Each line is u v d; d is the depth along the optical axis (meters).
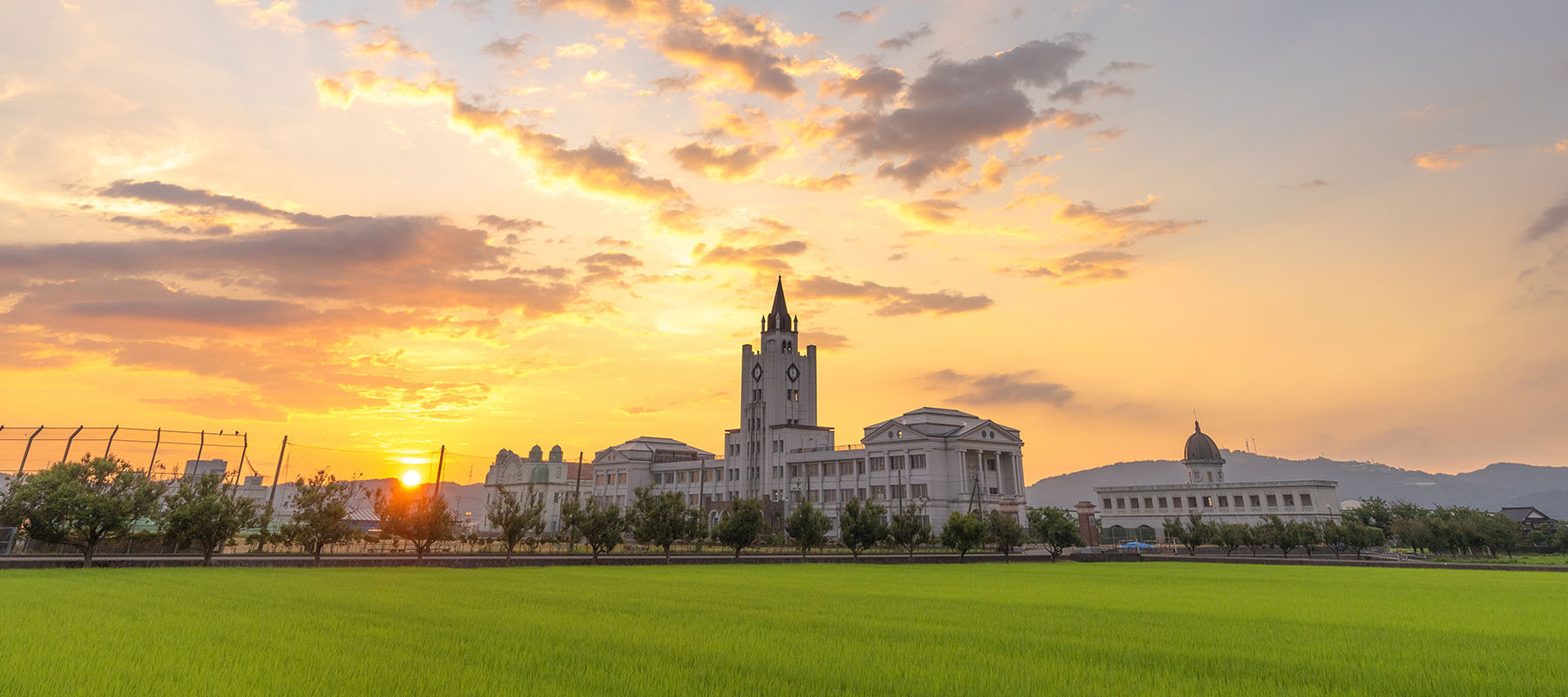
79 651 17.12
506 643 19.17
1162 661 18.47
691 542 97.00
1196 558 93.69
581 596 32.41
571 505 70.69
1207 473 154.88
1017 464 140.38
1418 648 20.86
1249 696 14.87
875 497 135.62
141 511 52.88
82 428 71.25
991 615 27.58
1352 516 131.50
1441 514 116.38
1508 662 18.89
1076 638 21.98
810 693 14.55
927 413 137.25
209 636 19.59
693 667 16.84
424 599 30.08
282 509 96.44
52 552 53.81
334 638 19.64
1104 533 153.25
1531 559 90.00
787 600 32.00
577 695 13.91
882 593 36.56
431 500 65.31
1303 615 28.64
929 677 16.12
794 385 163.38
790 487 149.62
